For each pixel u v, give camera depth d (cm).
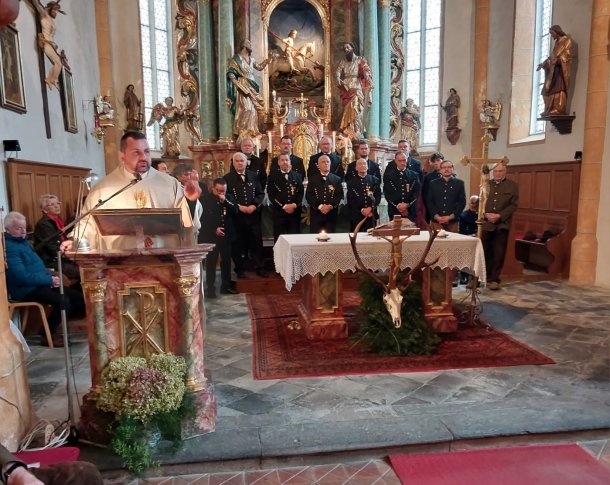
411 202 727
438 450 299
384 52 1108
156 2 1227
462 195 685
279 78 1125
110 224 281
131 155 306
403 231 463
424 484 268
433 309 498
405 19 1259
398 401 351
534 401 346
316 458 292
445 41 1184
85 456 284
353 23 1097
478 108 1110
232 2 1066
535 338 482
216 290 703
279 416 331
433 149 1245
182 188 327
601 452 297
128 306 295
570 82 801
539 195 878
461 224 732
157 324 299
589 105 734
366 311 460
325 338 486
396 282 437
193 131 1163
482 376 393
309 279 491
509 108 1019
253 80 1037
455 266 479
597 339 478
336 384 381
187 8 1142
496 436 302
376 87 1088
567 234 768
